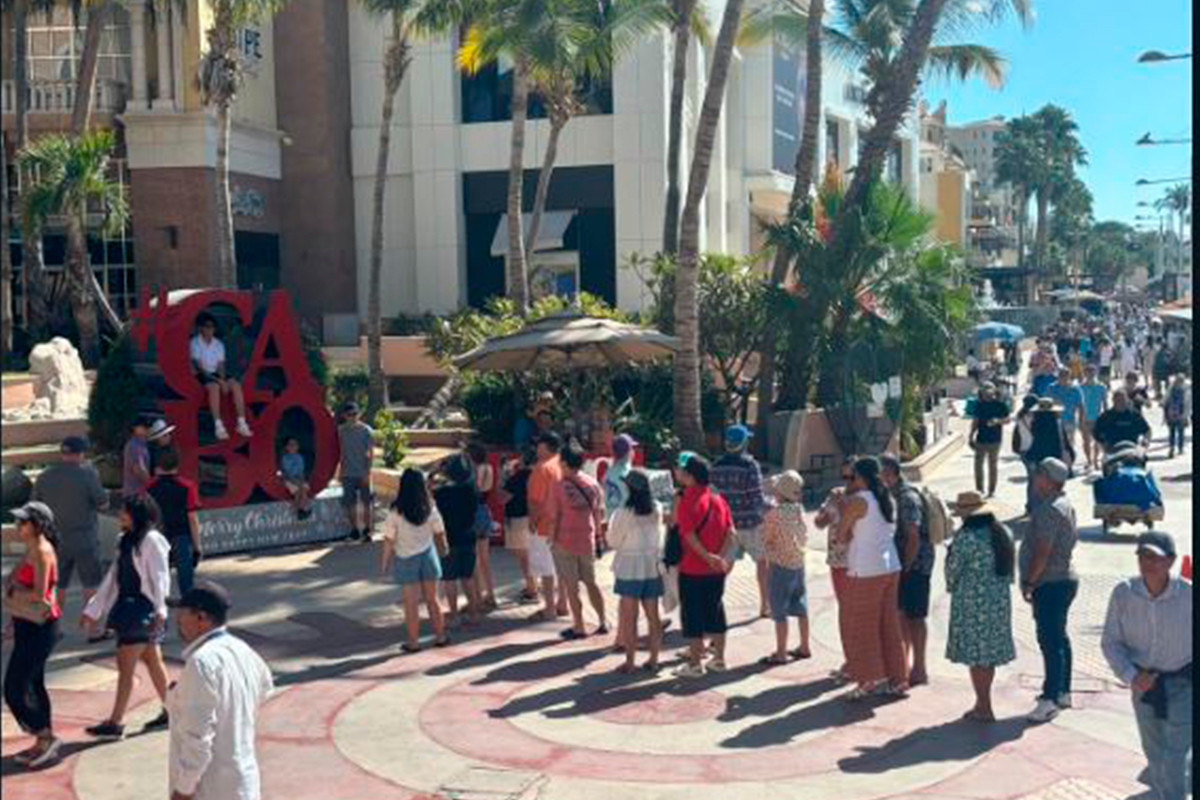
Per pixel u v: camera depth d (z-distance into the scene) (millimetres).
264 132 33281
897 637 8789
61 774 7398
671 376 20953
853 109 49750
